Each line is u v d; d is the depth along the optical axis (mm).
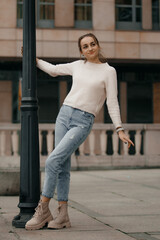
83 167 14703
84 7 20688
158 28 21203
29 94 4801
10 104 20656
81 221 5090
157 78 21609
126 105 21516
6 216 5398
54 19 20406
